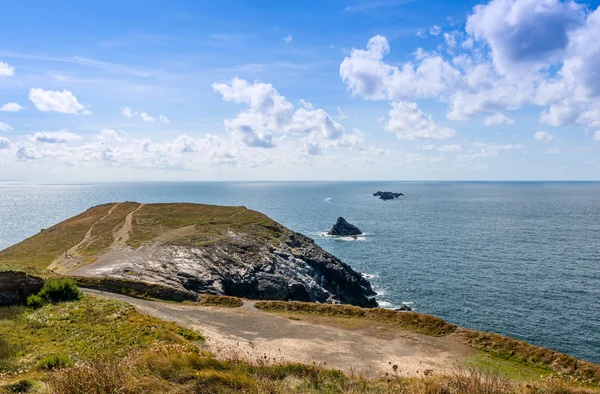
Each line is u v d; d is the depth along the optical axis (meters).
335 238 114.19
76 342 19.42
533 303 57.38
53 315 24.31
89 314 24.97
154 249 55.44
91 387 9.56
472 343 24.77
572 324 49.31
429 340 25.52
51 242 62.78
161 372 11.13
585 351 42.09
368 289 64.94
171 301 35.16
